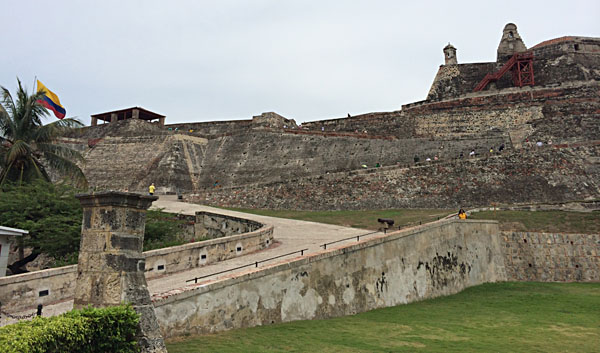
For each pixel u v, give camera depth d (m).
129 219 7.68
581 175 30.89
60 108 32.84
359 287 13.70
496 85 50.06
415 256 16.75
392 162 40.31
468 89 51.38
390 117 48.25
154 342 7.20
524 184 31.19
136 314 7.02
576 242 21.64
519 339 10.10
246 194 37.28
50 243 17.91
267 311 10.57
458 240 19.91
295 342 8.82
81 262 7.73
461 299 16.81
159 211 24.36
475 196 31.36
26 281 11.02
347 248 13.56
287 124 57.47
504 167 32.59
